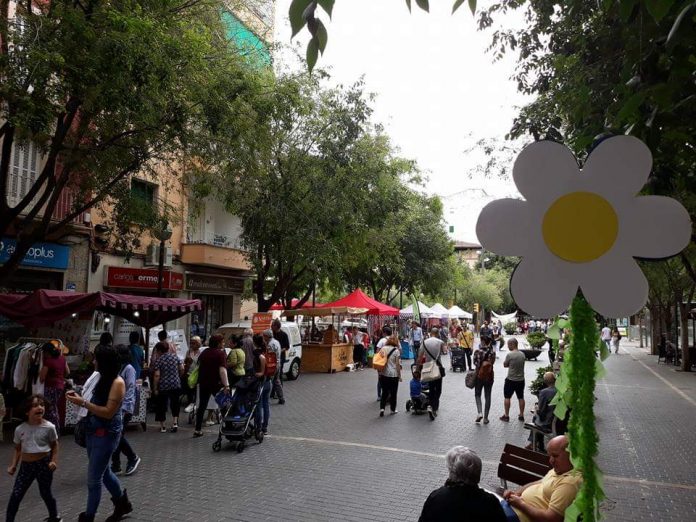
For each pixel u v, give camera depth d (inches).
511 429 435.8
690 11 116.6
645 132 136.7
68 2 384.8
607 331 1456.7
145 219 526.9
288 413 506.0
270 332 549.0
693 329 1080.2
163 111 426.6
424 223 1312.7
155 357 441.4
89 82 361.7
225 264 882.8
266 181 719.1
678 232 93.9
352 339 981.2
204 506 251.9
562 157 96.2
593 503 100.8
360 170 760.3
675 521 244.8
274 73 692.7
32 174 585.0
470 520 131.2
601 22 275.7
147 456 344.5
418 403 494.9
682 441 411.8
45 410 222.5
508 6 391.9
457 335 972.6
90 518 212.7
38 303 420.2
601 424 480.4
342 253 845.2
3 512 240.2
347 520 236.4
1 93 344.2
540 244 96.3
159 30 383.6
